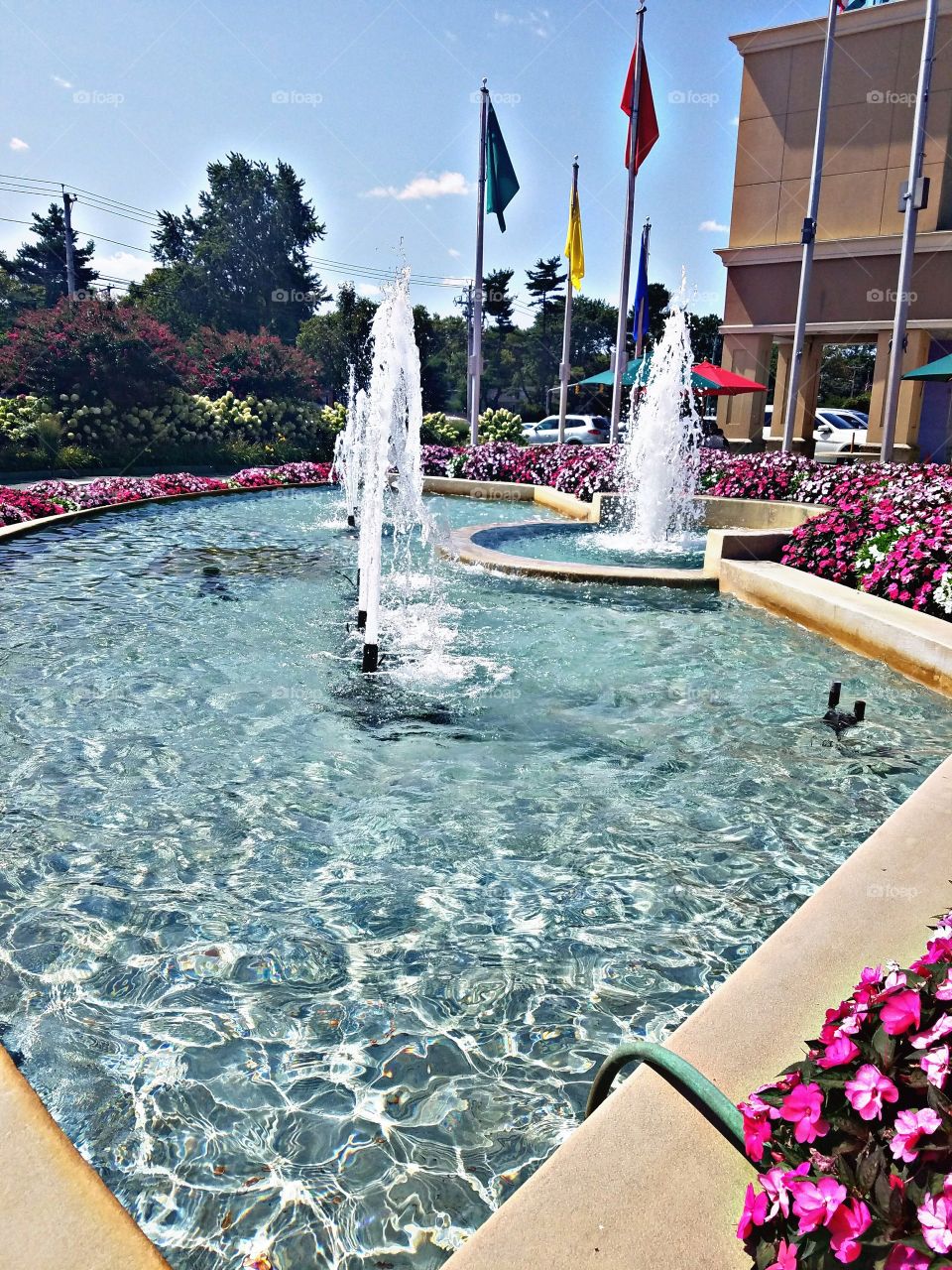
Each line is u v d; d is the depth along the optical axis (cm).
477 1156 224
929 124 2106
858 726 531
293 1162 221
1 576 889
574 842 388
